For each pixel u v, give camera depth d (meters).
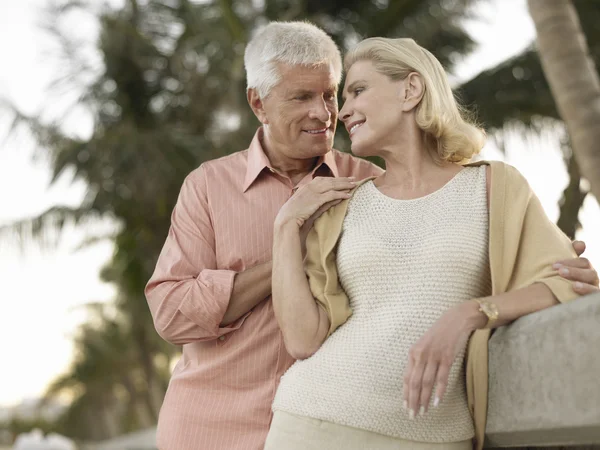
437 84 1.88
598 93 4.97
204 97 12.12
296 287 1.81
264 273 2.21
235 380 2.26
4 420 26.20
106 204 12.03
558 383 1.35
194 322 2.23
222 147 11.44
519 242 1.73
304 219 1.87
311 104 2.34
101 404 23.20
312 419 1.71
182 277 2.33
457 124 1.89
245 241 2.36
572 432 1.33
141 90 12.22
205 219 2.41
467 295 1.72
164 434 2.31
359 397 1.68
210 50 11.39
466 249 1.72
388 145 1.89
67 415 23.16
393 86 1.88
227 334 2.28
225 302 2.20
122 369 22.55
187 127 12.35
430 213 1.78
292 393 1.75
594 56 8.49
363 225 1.82
